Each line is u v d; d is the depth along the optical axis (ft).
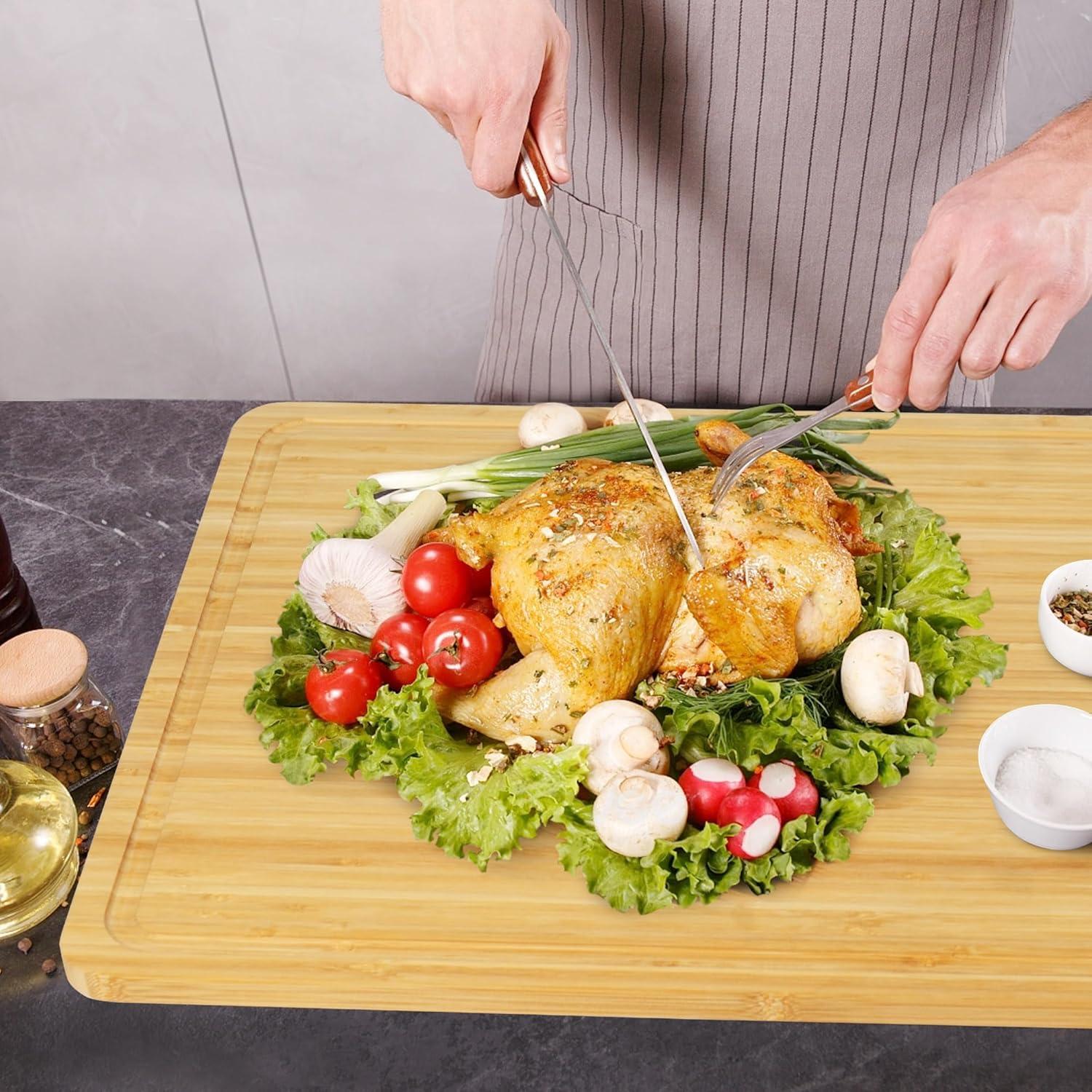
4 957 3.50
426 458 4.29
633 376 4.59
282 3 5.27
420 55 3.77
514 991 3.40
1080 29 5.42
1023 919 3.44
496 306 4.69
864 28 4.06
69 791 3.71
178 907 3.48
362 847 3.56
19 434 4.49
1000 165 3.61
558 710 3.64
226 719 3.76
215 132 5.54
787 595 3.65
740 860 3.47
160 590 4.09
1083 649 3.76
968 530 4.10
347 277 6.04
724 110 4.18
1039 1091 3.32
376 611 3.89
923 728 3.65
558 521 3.72
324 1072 3.34
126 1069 3.35
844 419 4.17
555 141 3.87
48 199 5.70
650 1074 3.34
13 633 3.86
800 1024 3.40
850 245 4.34
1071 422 4.35
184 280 6.03
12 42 5.32
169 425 4.52
